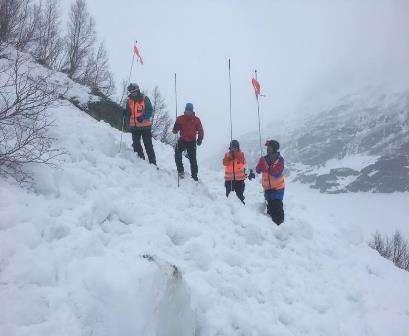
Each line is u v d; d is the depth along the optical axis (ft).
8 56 35.14
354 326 21.84
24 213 18.02
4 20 44.45
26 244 16.74
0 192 18.56
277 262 24.62
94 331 15.11
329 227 35.47
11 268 15.62
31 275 15.66
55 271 16.30
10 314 14.37
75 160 25.08
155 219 22.86
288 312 20.43
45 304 15.07
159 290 16.26
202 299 18.58
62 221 18.84
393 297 26.61
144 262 17.52
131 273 16.72
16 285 15.24
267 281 22.06
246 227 26.30
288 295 21.75
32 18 56.18
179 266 19.95
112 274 16.55
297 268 25.04
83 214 19.90
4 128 22.86
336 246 31.32
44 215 18.44
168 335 15.92
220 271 21.07
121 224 21.13
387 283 28.45
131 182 26.63
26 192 19.53
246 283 20.88
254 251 24.76
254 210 31.96
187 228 23.09
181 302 16.65
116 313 15.72
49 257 16.66
